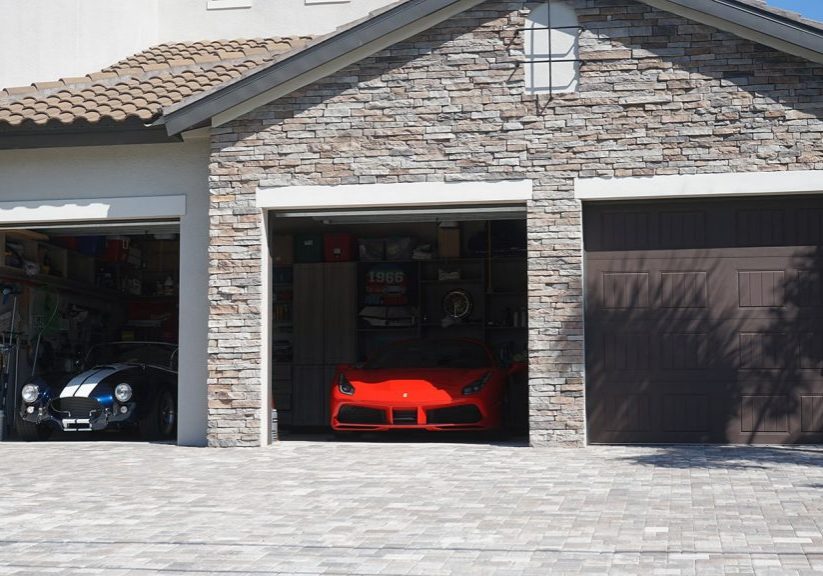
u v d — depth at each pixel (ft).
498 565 19.30
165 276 59.16
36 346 48.49
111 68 49.01
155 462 34.58
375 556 20.18
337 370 43.14
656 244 37.50
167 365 48.19
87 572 19.33
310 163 38.88
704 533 21.67
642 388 37.32
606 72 37.37
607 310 37.58
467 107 38.09
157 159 41.14
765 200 36.99
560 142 37.52
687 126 36.88
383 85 38.60
